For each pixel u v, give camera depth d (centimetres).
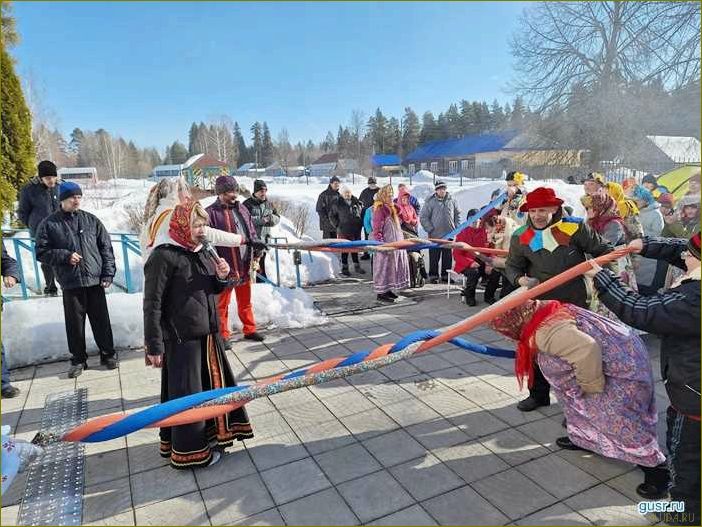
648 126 2134
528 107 2470
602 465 290
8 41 1045
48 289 646
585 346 271
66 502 268
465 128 6450
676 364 229
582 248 326
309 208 1197
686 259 233
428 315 616
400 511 256
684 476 234
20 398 402
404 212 763
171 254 282
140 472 296
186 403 245
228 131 6431
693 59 1983
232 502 266
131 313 515
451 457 302
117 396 402
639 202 601
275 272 820
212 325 301
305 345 511
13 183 922
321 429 339
